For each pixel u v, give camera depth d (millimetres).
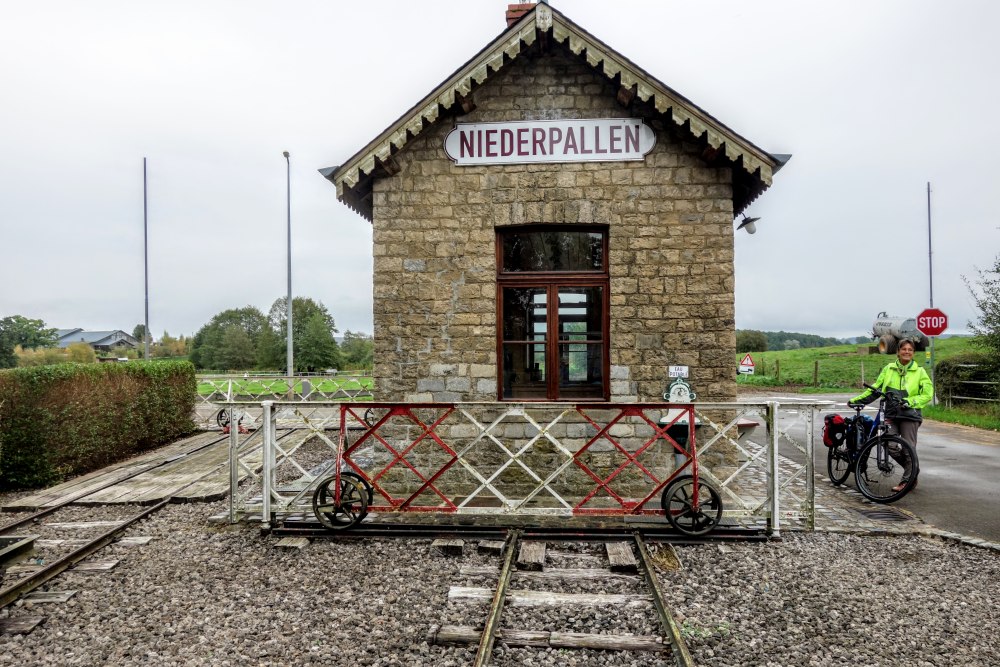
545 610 4695
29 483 9391
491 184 7668
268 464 6535
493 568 5547
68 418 10086
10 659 4137
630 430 7438
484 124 7684
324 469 9258
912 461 7426
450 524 6570
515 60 7652
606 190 7566
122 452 11961
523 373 7727
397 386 7680
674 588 5070
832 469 9039
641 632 4344
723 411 7359
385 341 7695
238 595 5090
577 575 5359
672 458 7391
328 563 5758
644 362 7480
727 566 5562
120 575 5562
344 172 7359
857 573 5395
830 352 43250
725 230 7453
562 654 4074
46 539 6664
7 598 4945
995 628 4406
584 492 7426
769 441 6297
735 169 7543
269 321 79938
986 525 6832
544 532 6324
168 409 13836
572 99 7629
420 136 7715
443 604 4859
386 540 6324
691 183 7504
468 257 7668
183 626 4562
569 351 7734
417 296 7695
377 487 6473
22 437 9281
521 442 7512
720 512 6156
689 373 7438
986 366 17453
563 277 7715
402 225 7730
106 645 4301
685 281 7480
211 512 7539
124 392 11867
